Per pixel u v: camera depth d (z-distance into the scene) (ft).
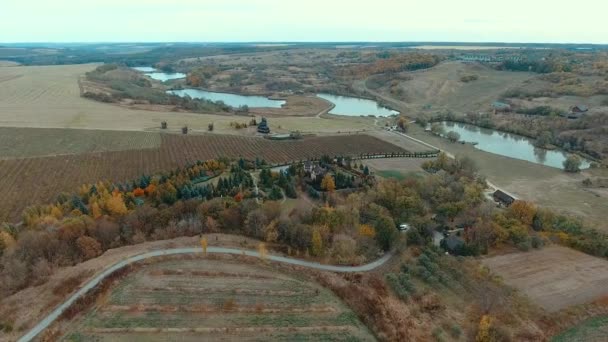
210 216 339.16
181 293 257.96
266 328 234.58
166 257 291.99
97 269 273.95
